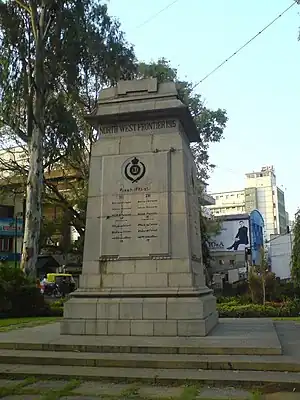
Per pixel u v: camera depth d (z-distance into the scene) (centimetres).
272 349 695
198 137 1098
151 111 968
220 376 609
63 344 759
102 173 971
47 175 2878
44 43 1995
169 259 897
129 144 976
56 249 3133
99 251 930
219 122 2847
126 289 891
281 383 577
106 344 748
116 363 676
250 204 7888
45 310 1653
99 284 911
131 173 956
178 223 913
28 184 1925
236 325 1030
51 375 641
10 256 3794
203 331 823
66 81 2184
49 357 703
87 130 2469
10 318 1528
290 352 718
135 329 845
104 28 2259
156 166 950
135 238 921
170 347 718
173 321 835
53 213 3450
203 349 708
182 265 889
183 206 921
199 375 615
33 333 916
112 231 934
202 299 863
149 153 960
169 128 974
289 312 1619
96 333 860
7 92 2072
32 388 589
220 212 8319
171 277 885
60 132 2223
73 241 3488
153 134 976
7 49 2050
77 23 2056
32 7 1948
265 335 838
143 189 942
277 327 1085
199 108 2819
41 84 1953
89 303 880
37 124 1953
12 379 644
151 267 899
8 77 2066
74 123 2253
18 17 2052
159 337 816
